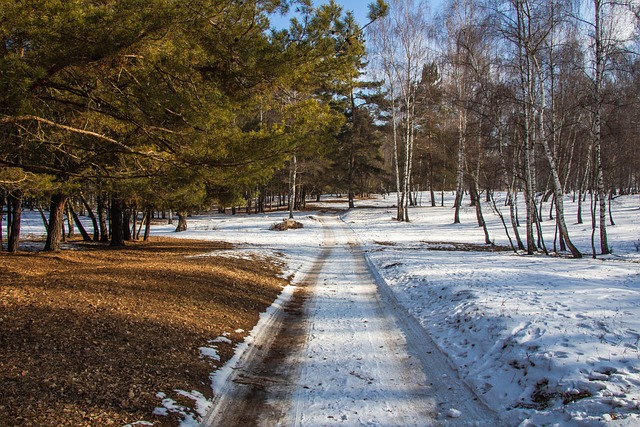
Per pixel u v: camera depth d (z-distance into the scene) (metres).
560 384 4.14
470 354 5.58
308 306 8.96
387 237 24.00
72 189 10.91
